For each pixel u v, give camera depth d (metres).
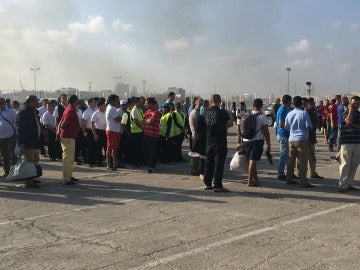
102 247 5.93
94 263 5.33
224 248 5.84
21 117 10.14
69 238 6.35
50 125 15.20
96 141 13.30
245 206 8.23
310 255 5.54
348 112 9.40
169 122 14.18
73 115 10.48
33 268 5.18
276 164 14.26
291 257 5.47
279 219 7.28
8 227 6.95
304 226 6.86
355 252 5.64
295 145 10.12
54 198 9.03
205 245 5.96
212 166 9.68
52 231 6.71
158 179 11.27
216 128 9.45
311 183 10.62
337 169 13.00
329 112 18.67
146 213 7.74
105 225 7.00
